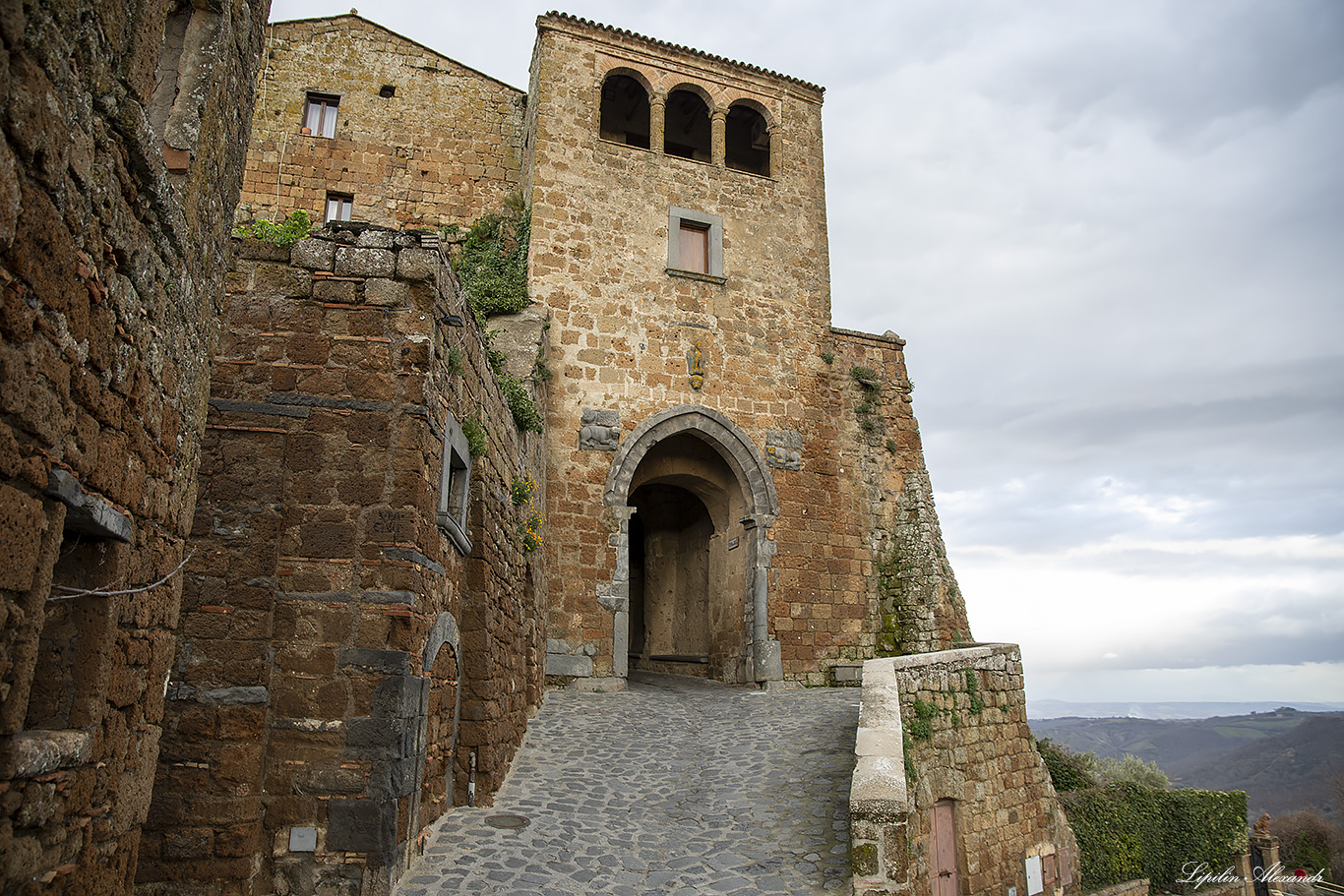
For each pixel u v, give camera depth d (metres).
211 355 5.20
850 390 21.67
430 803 7.98
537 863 7.66
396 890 6.68
